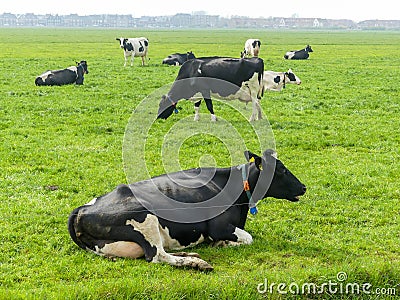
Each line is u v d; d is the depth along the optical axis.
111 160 12.77
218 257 7.48
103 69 33.62
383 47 71.25
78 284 6.41
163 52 54.31
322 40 95.44
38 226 8.52
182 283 6.37
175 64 37.88
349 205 9.95
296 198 8.29
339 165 12.64
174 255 7.16
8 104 20.08
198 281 6.47
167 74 31.09
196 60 17.31
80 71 26.30
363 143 14.85
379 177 11.70
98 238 7.29
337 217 9.28
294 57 46.03
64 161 12.60
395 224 9.07
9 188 10.55
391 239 8.34
